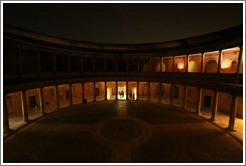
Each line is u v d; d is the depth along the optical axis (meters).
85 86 31.69
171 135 13.77
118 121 17.36
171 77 22.98
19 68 15.84
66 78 22.36
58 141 12.69
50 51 19.59
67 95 29.12
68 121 17.39
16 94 20.36
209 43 17.42
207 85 17.56
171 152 11.02
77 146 11.89
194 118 18.33
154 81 25.22
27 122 16.75
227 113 20.39
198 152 11.02
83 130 14.91
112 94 32.78
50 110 21.50
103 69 29.95
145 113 20.33
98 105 24.59
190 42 21.34
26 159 10.13
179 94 29.95
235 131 14.25
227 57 20.48
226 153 10.91
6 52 16.03
